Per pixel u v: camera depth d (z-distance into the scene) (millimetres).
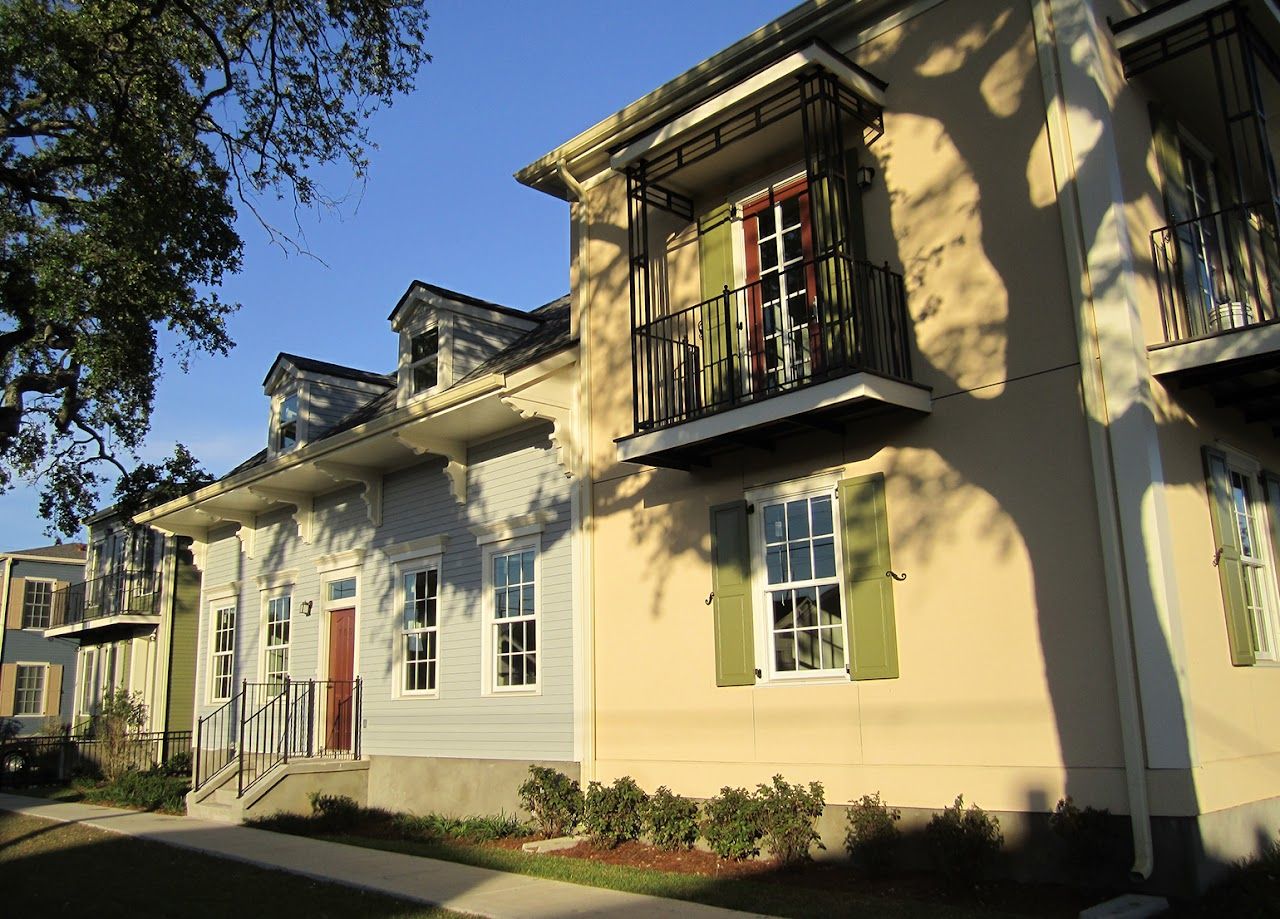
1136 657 7559
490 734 13219
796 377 10219
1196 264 9352
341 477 15805
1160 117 9219
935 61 9602
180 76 13742
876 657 9055
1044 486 8297
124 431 22453
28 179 14703
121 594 27125
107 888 9523
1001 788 8164
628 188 11312
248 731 18469
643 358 11812
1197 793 7207
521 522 13234
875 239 9836
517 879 8891
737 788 9945
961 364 8977
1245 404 9172
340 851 10883
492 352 15977
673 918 7105
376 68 13656
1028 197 8758
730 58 10883
